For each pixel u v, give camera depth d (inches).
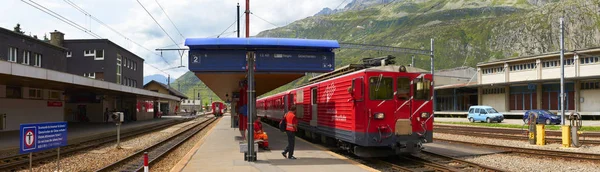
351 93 505.0
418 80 509.0
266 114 1492.4
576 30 6486.2
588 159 496.7
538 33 7027.6
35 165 504.4
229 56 514.6
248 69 491.2
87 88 1158.3
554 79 1592.0
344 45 1616.6
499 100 1974.7
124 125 1496.1
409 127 496.1
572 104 1615.4
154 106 2581.2
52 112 1237.7
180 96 3437.5
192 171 403.2
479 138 845.2
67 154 620.1
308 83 798.5
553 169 450.3
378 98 492.4
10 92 1027.3
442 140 791.1
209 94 6146.7
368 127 486.0
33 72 759.7
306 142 692.1
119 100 1887.3
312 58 528.4
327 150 573.3
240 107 842.8
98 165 518.6
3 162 504.4
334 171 402.6
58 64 1608.0
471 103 2180.1
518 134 909.8
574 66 1626.5
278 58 516.4
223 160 480.4
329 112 601.6
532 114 721.0
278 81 773.3
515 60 1893.5
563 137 665.0
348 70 574.2
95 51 1899.6
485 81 2091.5
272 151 567.5
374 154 518.3
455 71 2588.6
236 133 956.0
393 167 472.1
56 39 1865.2
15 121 1047.6
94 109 1688.0
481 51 7539.4
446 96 2389.3
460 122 1585.9
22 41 1355.8
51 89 1230.3
